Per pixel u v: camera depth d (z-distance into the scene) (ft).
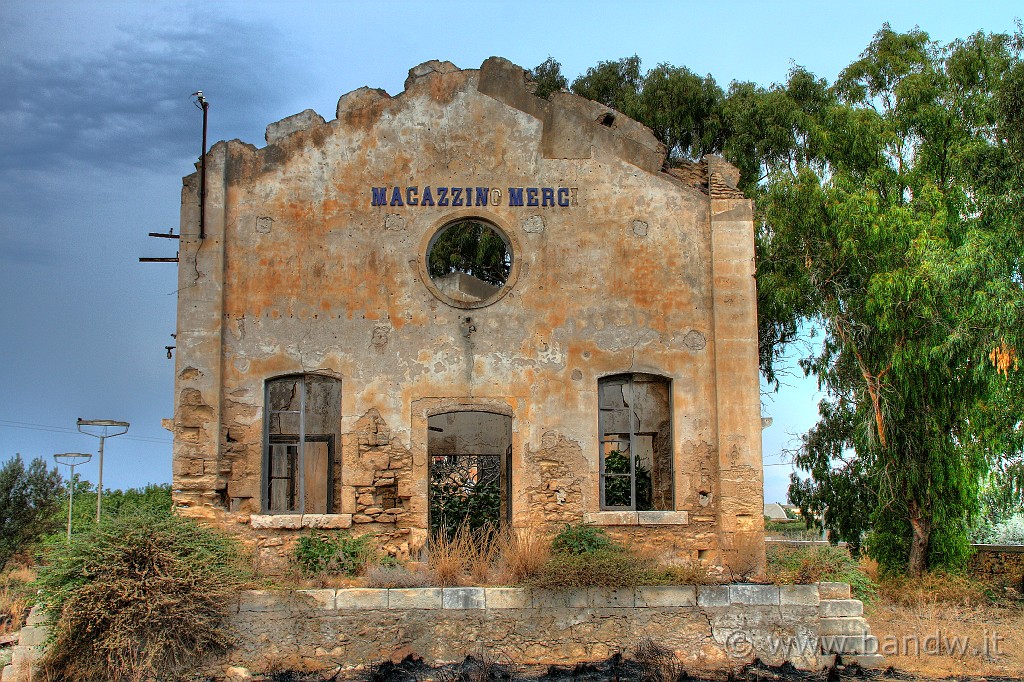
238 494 62.39
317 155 65.57
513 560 57.36
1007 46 89.61
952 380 80.33
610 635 55.11
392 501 63.57
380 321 64.39
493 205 65.87
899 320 79.36
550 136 66.80
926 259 76.79
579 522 63.26
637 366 64.95
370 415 63.57
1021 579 78.84
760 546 63.00
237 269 64.28
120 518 55.21
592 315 65.26
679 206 66.69
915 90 88.33
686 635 55.47
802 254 84.48
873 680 53.72
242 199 64.85
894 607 71.56
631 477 65.31
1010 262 75.25
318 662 53.42
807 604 56.29
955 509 80.89
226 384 63.31
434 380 64.08
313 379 65.05
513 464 63.77
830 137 90.63
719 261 65.72
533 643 54.75
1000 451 80.02
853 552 86.17
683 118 111.96
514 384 64.39
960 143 84.28
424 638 54.39
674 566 59.06
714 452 64.59
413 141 66.13
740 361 64.85
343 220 65.10
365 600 54.49
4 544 96.84
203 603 52.85
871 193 81.46
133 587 51.90
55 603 52.44
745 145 100.68
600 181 66.54
